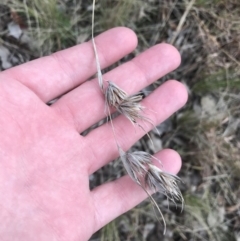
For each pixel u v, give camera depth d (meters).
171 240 0.20
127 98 0.17
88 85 0.17
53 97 0.17
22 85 0.16
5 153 0.15
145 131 0.18
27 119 0.16
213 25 0.21
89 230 0.16
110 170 0.20
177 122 0.21
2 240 0.14
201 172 0.21
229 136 0.21
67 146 0.16
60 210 0.15
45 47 0.20
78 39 0.21
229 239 0.20
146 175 0.16
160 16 0.21
